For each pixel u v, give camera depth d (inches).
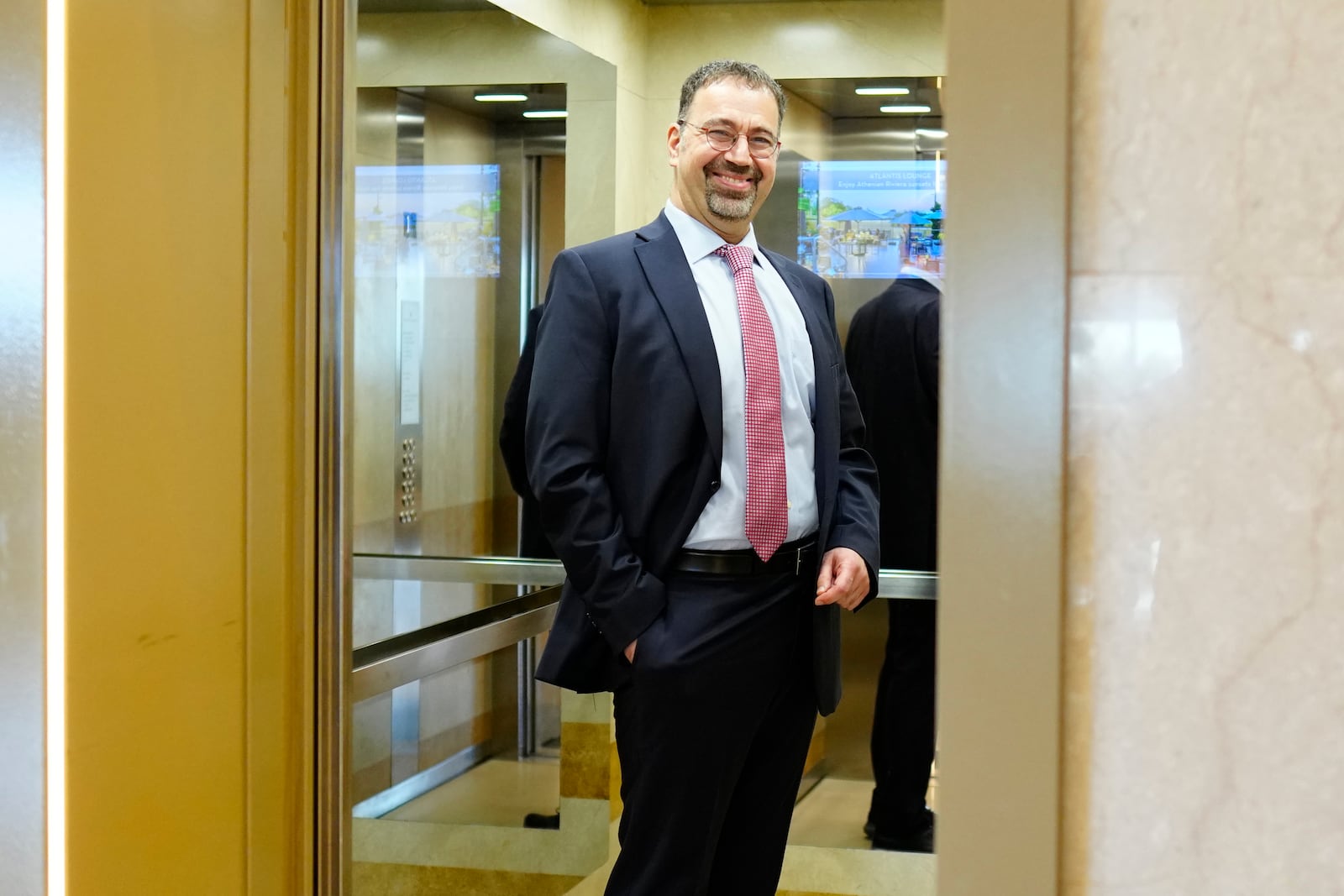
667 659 76.7
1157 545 29.3
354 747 92.2
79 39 56.9
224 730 58.7
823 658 82.7
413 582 96.4
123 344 58.0
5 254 57.8
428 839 100.3
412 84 95.3
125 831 59.0
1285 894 29.0
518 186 106.5
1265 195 28.3
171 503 58.4
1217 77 28.4
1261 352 28.5
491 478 106.3
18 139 57.4
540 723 109.5
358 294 90.0
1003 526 30.2
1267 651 28.7
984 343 30.2
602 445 79.4
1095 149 29.3
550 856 111.4
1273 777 28.9
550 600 110.6
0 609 59.0
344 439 60.4
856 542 83.4
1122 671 29.7
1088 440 29.6
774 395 80.2
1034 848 30.1
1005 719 30.3
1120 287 29.3
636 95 123.2
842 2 119.6
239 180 57.5
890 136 119.5
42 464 58.1
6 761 59.1
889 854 121.5
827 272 120.0
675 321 79.0
